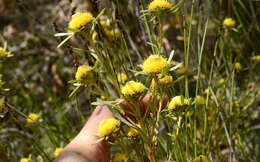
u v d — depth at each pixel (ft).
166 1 0.84
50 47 1.98
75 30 0.74
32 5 2.32
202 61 1.41
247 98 1.49
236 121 1.29
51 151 1.42
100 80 0.90
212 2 1.35
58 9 1.71
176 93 1.15
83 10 0.99
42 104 1.68
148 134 0.79
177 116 0.87
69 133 1.42
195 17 1.44
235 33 1.69
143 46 1.28
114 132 0.79
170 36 1.68
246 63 1.51
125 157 0.88
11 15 2.31
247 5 1.78
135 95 0.75
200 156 0.93
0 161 0.95
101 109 0.89
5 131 1.29
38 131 1.30
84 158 0.80
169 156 0.87
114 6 1.08
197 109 1.20
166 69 0.72
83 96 1.64
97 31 0.95
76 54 1.04
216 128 1.26
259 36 1.71
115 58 1.01
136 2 1.12
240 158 1.26
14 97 1.53
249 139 1.48
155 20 1.00
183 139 1.07
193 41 1.30
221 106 1.23
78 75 0.80
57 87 1.74
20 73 1.79
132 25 1.36
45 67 1.92
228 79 1.25
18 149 1.40
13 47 2.03
